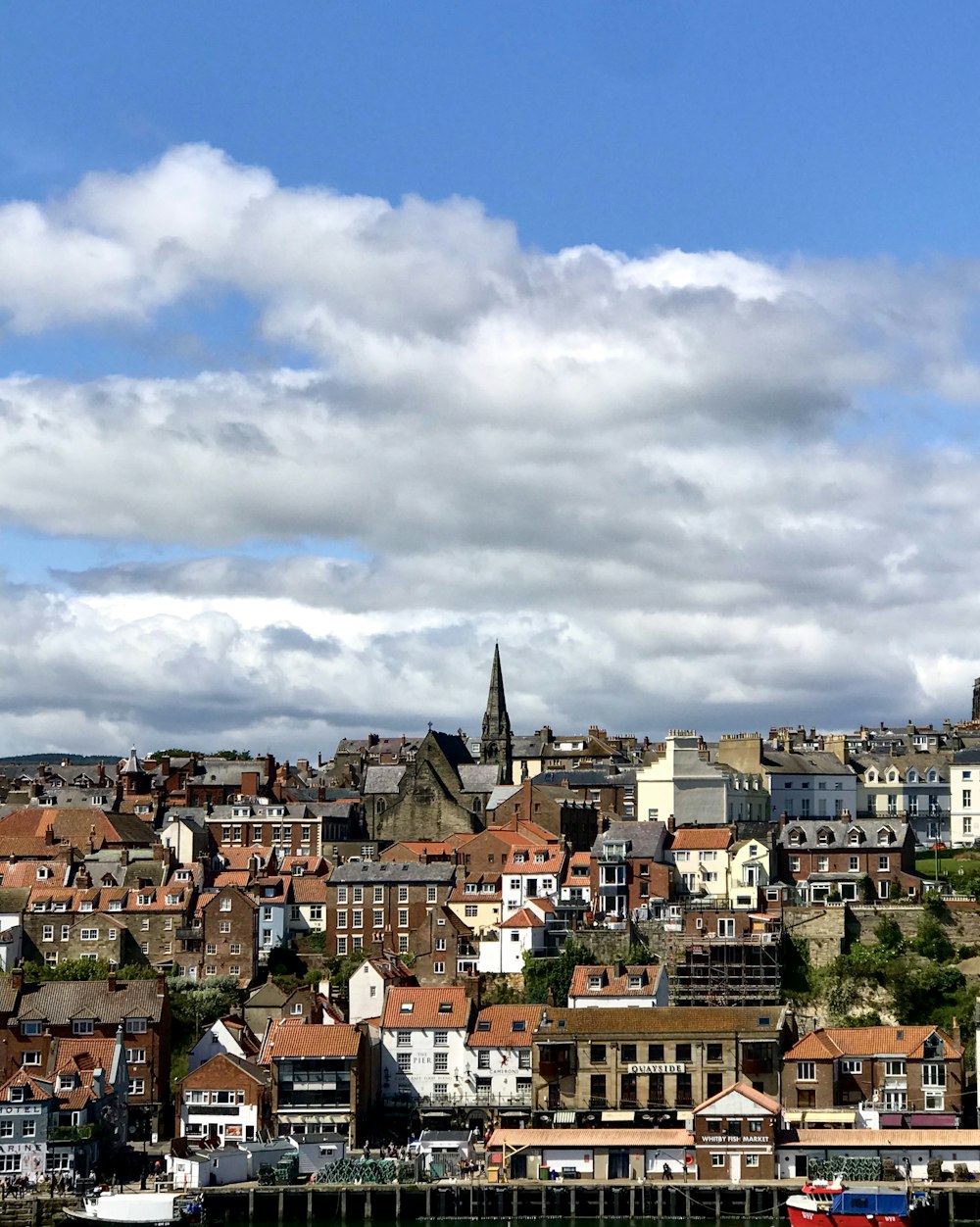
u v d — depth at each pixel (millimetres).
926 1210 179000
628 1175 193625
